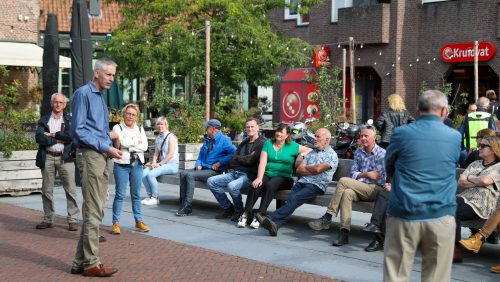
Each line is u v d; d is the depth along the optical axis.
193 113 17.02
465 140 13.05
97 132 7.38
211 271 7.50
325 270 7.66
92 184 7.26
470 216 7.91
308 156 9.77
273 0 22.55
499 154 7.95
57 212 11.32
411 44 26.97
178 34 20.52
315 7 29.80
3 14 26.98
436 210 5.44
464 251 8.65
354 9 27.69
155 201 12.24
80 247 7.30
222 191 10.73
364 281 7.21
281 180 9.98
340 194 8.96
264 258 8.23
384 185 8.76
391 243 5.60
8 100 14.14
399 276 5.57
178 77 22.72
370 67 28.72
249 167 10.46
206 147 11.51
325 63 24.33
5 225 10.09
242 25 20.66
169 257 8.15
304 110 29.58
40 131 9.53
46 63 14.77
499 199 7.90
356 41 27.61
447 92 24.28
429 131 5.51
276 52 21.73
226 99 21.91
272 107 31.50
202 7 20.64
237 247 8.81
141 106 26.89
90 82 7.48
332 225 10.34
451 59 25.58
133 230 9.85
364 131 9.00
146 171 12.17
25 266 7.63
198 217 10.99
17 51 25.39
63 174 9.67
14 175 13.05
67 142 9.55
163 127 12.41
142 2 21.41
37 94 25.52
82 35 14.38
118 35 21.23
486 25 24.72
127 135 9.52
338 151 14.85
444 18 26.05
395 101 12.33
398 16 26.69
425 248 5.57
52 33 14.77
